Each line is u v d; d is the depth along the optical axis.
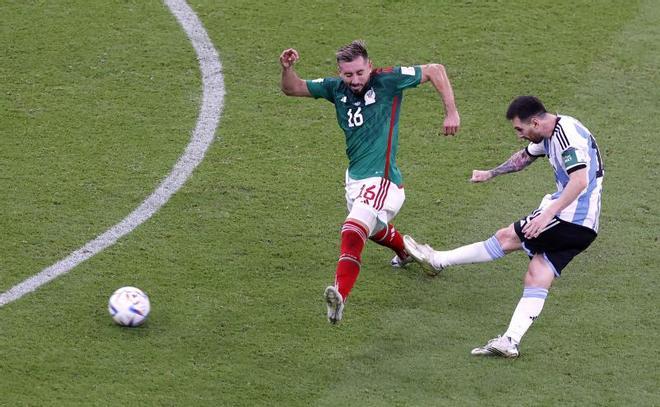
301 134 36.38
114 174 34.03
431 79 26.41
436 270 28.73
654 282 28.84
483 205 32.62
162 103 38.09
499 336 26.14
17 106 37.69
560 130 25.44
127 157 35.00
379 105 26.42
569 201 24.80
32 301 27.69
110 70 39.88
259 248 30.41
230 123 36.97
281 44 41.31
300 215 32.06
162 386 24.50
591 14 42.94
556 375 25.14
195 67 40.12
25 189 33.16
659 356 25.83
